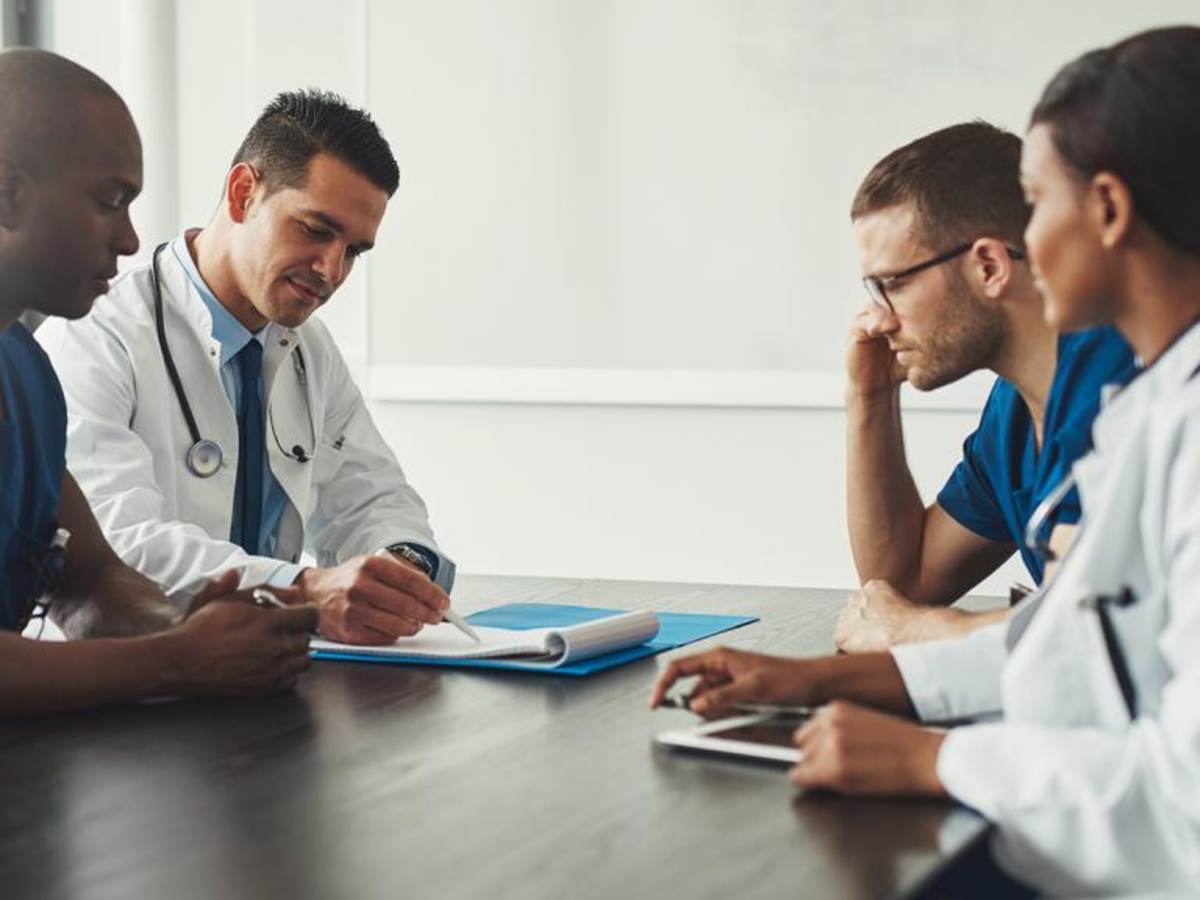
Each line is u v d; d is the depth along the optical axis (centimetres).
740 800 113
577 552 421
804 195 392
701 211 401
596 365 414
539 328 418
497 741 134
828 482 397
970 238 182
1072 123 112
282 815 110
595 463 418
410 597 180
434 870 97
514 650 170
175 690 149
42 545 179
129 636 175
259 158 231
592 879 95
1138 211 110
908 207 184
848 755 113
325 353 253
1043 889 108
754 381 399
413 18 424
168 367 232
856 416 227
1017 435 201
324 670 167
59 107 164
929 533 227
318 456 254
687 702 139
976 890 112
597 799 114
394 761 126
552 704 150
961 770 109
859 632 180
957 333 185
